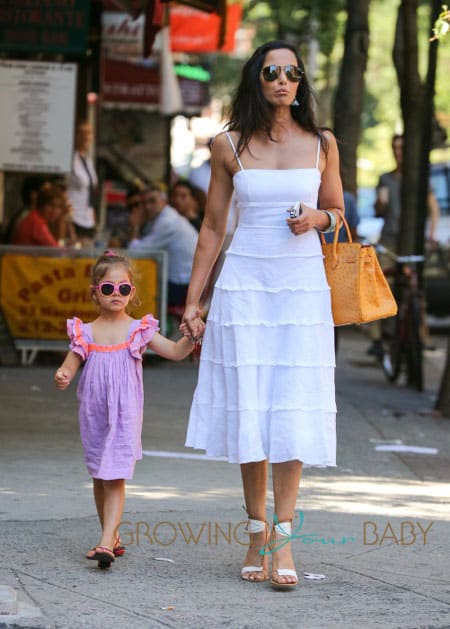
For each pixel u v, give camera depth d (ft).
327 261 23.16
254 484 23.22
